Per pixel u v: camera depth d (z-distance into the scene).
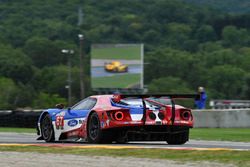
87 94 178.75
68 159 19.75
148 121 25.67
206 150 21.08
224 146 25.67
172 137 26.94
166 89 179.62
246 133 42.34
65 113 28.19
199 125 53.81
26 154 21.75
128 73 133.38
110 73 134.88
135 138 25.83
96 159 19.56
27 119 52.03
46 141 29.44
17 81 183.00
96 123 26.20
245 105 131.25
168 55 199.00
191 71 194.88
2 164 18.83
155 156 19.81
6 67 184.88
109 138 26.02
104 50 135.62
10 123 53.41
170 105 26.23
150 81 195.25
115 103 26.03
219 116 53.00
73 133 27.62
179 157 19.42
